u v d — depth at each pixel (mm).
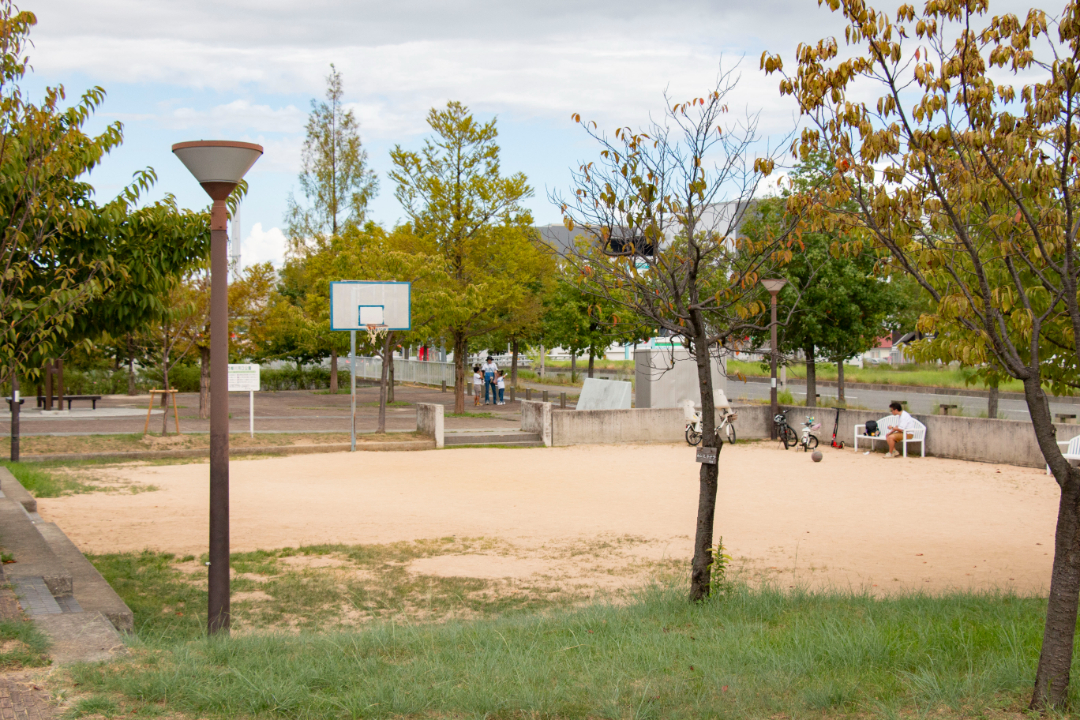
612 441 24984
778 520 13508
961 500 15320
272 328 35219
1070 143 5324
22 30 7562
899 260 6086
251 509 14125
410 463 20281
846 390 44656
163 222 9766
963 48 5844
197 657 5707
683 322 8742
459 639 6582
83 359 40438
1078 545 4852
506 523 13211
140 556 10609
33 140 7727
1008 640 6090
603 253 8281
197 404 34562
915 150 6070
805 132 6770
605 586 9500
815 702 4855
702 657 5855
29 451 19844
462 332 31750
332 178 45875
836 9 6285
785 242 7918
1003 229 5395
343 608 8570
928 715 4715
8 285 8148
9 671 5152
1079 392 27906
